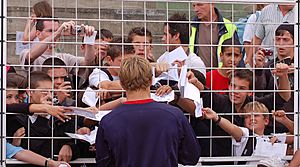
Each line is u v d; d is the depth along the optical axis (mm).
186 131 3648
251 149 4496
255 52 5051
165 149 3533
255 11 5410
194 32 4992
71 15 6500
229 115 4562
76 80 4523
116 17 6457
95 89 4453
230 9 6320
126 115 3570
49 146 4355
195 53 5000
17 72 4801
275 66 4691
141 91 3654
